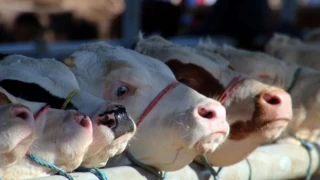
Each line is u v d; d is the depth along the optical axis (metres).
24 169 4.89
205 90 6.37
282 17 14.27
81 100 5.14
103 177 5.12
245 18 13.60
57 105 5.13
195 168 5.95
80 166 5.20
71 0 17.23
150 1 14.88
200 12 17.09
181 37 14.28
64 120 4.93
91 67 5.81
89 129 4.90
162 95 5.58
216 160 6.09
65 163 4.98
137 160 5.62
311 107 7.28
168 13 14.93
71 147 4.90
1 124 4.54
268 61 7.26
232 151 6.12
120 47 6.06
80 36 16.80
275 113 6.06
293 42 8.91
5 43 15.16
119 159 5.67
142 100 5.59
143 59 5.91
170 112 5.49
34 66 5.32
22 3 16.67
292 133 7.30
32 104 5.00
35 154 4.90
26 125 4.59
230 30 13.80
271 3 20.12
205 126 5.32
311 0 21.66
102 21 17.25
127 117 5.08
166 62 6.48
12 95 5.10
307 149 6.96
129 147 5.61
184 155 5.51
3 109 4.59
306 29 18.66
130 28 11.76
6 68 5.25
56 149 4.92
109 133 4.98
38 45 11.60
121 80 5.66
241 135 6.13
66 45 12.84
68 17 16.84
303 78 7.35
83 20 17.03
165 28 14.99
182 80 6.42
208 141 5.36
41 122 4.94
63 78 5.27
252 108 6.12
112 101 5.55
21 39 15.90
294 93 7.32
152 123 5.53
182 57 6.47
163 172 5.66
